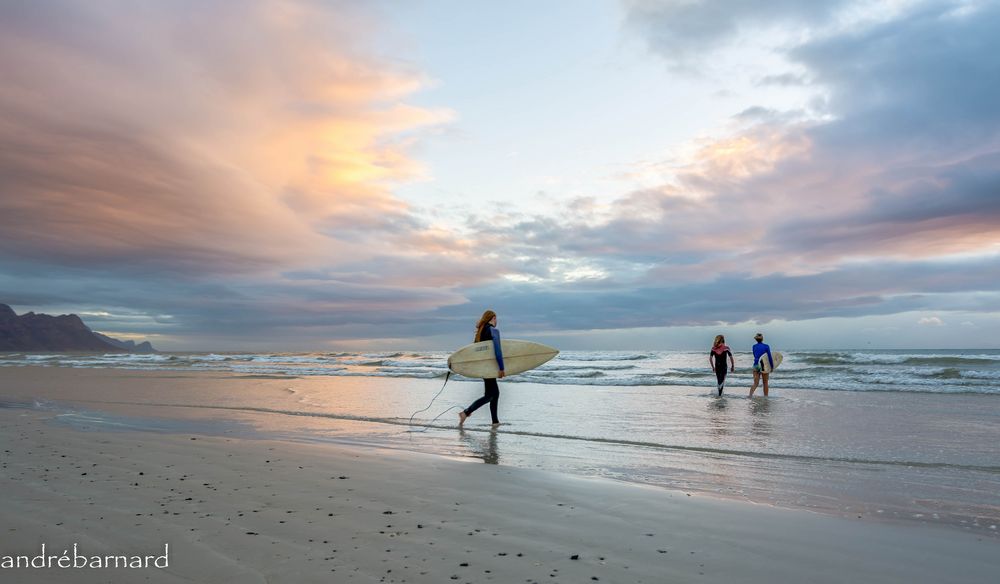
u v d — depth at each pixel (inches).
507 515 153.6
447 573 110.0
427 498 172.4
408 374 901.8
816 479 209.6
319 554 120.3
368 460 235.9
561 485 191.0
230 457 240.2
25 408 462.6
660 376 817.5
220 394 588.7
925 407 437.4
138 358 1895.9
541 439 306.8
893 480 208.4
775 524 148.4
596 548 127.3
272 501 166.6
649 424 361.7
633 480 208.2
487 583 105.1
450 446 284.5
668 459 249.8
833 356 1026.1
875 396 526.6
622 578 109.3
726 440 299.7
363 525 142.6
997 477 213.3
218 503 163.5
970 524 152.1
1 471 208.4
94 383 757.9
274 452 254.4
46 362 1630.2
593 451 270.1
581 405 474.9
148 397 560.4
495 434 326.3
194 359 1788.9
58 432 313.4
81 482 190.2
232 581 104.8
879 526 148.6
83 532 134.6
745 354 1571.1
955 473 220.8
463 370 361.4
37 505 159.8
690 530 141.9
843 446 279.4
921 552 128.5
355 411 440.1
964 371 681.6
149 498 168.7
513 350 390.0
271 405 486.0
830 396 534.0
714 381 701.9
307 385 714.8
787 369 855.1
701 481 206.4
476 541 130.9
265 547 124.5
